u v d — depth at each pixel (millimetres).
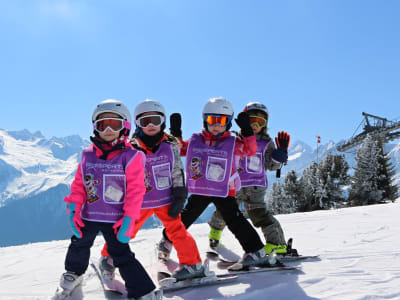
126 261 2566
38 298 2730
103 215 2598
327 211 8062
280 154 3730
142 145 3133
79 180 2689
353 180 34406
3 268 3738
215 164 3502
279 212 38875
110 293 2777
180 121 3826
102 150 2674
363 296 2676
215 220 4293
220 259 3680
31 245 5055
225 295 2721
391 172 33719
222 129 3525
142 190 2617
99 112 2613
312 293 2768
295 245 4629
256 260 3283
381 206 8727
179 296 2719
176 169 3074
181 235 2982
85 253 2699
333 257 3924
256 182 3824
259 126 3934
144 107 3104
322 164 38125
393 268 3461
